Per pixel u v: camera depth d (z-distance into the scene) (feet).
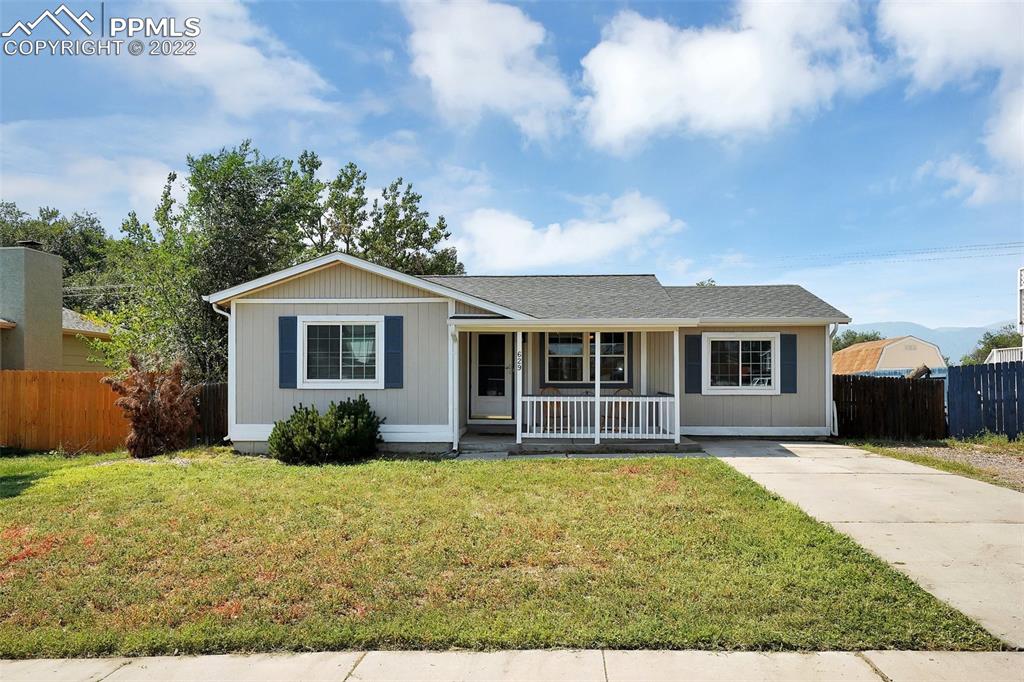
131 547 18.25
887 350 139.03
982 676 10.59
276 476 28.37
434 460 33.42
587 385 42.98
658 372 42.80
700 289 49.14
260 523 20.53
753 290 48.39
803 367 42.04
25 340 47.60
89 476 28.73
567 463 30.99
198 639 12.35
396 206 94.07
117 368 53.06
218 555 17.53
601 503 22.67
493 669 11.10
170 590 15.10
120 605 14.32
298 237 80.33
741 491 24.21
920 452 35.32
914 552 17.15
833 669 10.89
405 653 11.85
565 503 22.75
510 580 15.29
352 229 91.25
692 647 11.84
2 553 17.84
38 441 40.16
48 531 19.92
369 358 37.78
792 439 41.60
